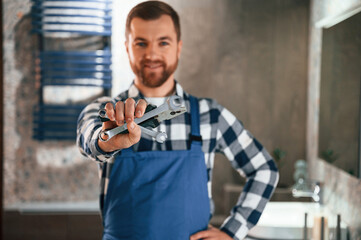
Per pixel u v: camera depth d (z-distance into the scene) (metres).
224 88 2.51
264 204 1.20
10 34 2.40
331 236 1.64
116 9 2.45
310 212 1.81
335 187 1.82
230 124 1.18
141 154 1.06
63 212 2.33
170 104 0.75
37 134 2.45
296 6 2.46
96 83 2.44
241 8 2.48
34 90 2.44
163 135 0.73
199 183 1.08
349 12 1.64
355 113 1.54
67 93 2.46
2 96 2.42
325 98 2.04
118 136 0.76
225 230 1.18
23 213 2.33
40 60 2.40
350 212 1.60
